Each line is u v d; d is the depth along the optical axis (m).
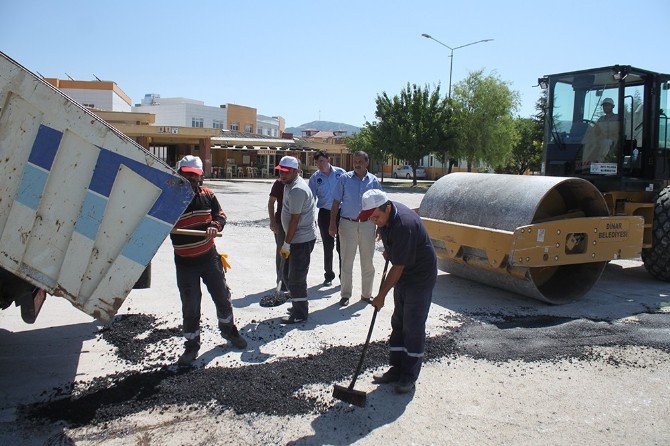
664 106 7.79
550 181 6.21
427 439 3.41
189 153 35.75
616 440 3.46
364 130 42.03
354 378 3.84
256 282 7.22
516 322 5.74
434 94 34.28
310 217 5.47
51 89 3.35
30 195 3.41
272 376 4.18
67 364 4.35
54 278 3.52
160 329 5.17
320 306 6.17
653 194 7.93
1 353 4.53
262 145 40.41
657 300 6.82
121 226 3.57
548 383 4.27
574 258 6.29
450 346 4.94
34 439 3.27
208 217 4.45
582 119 7.73
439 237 6.86
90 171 3.48
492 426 3.59
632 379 4.38
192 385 3.98
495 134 34.94
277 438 3.37
